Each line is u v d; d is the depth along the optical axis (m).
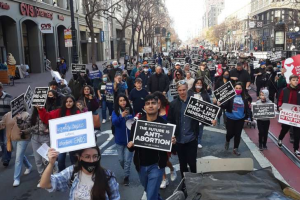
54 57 32.56
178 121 5.39
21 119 6.29
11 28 25.30
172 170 6.24
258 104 7.91
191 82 10.94
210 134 9.98
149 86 11.09
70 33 18.52
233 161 4.43
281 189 3.72
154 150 4.47
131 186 6.16
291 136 8.78
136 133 4.39
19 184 6.39
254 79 22.14
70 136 3.12
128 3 27.72
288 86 7.83
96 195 2.91
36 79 24.94
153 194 4.44
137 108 8.93
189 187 3.80
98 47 50.12
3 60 25.36
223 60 24.72
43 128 6.15
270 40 66.31
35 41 29.53
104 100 11.61
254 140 9.15
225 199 3.37
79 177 3.03
